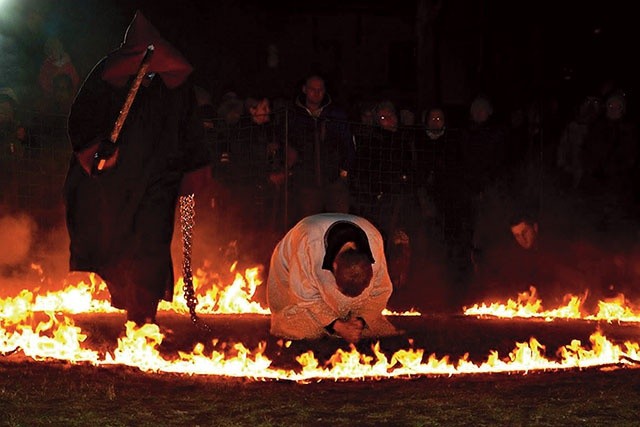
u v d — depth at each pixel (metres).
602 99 14.06
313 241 6.78
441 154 12.09
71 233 7.26
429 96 17.56
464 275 11.99
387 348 7.24
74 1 16.44
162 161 7.36
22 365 6.25
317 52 20.36
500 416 5.14
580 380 6.15
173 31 18.66
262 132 11.38
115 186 7.21
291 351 7.00
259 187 11.27
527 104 16.97
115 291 7.34
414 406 5.33
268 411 5.16
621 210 13.20
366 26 20.80
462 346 7.49
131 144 7.21
